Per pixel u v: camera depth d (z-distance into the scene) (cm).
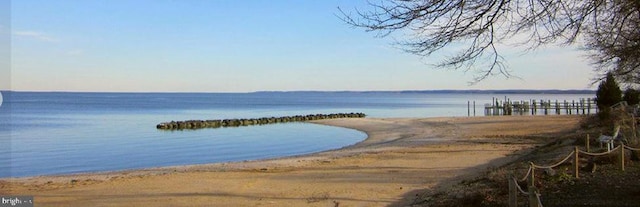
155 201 1305
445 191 1267
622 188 1047
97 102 15000
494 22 689
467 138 3222
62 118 6769
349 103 16075
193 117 7562
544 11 684
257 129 5219
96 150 3172
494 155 2191
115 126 5381
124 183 1631
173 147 3372
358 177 1656
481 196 1064
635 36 830
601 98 3734
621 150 1277
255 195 1363
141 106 12081
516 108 6775
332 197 1310
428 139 3312
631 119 2117
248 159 2667
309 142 3731
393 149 2666
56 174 2062
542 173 1268
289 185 1523
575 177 1198
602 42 952
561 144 2086
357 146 3136
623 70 1744
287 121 6556
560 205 948
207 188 1486
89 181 1709
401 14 670
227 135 4434
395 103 15738
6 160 2678
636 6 688
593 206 923
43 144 3484
